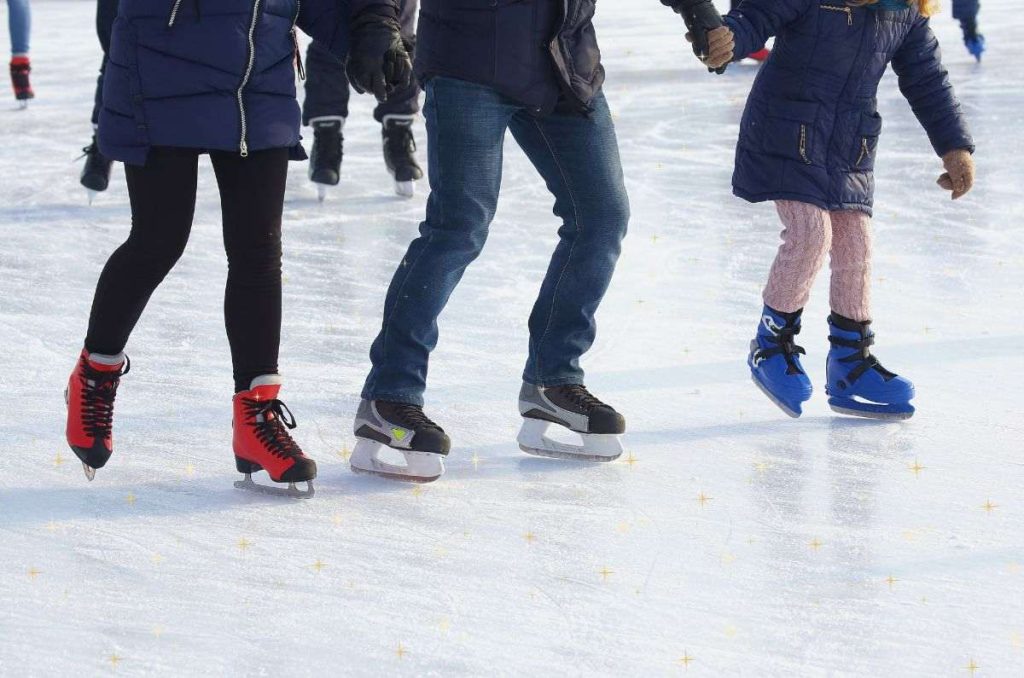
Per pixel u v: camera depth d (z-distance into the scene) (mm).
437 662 4809
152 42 6062
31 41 29500
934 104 7613
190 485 6637
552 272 6953
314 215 13164
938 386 8047
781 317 7543
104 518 6199
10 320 9523
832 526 6055
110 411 6582
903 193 13453
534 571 5594
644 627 5074
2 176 15102
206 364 8609
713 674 4715
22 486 6598
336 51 6582
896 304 9758
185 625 5109
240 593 5391
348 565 5668
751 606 5246
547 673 4723
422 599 5332
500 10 6328
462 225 6590
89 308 9883
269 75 6242
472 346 8969
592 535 5980
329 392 8094
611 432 6887
